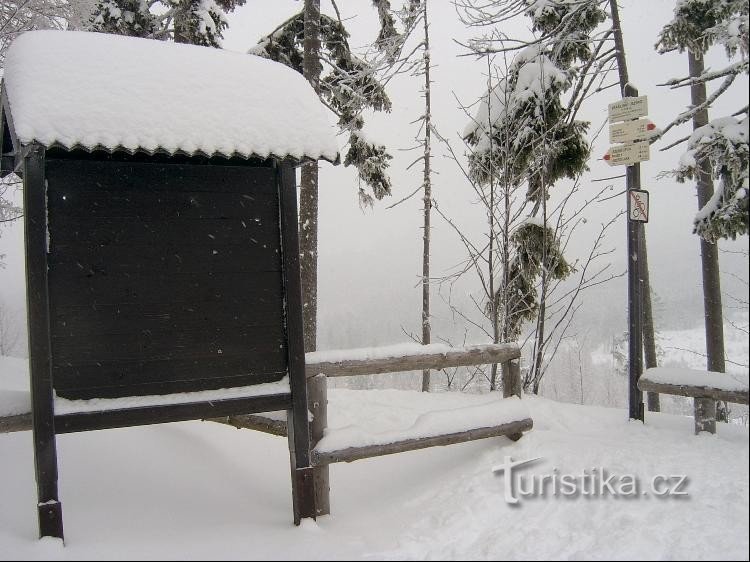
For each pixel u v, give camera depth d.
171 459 5.45
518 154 8.23
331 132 4.30
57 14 12.59
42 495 3.60
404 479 5.09
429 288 11.66
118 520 4.15
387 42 10.67
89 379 3.75
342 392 7.19
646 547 3.34
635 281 5.78
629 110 5.70
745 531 3.40
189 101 3.96
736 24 5.17
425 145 11.66
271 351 4.23
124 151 3.72
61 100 3.61
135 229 3.90
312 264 9.80
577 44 8.64
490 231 8.20
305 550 3.66
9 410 3.81
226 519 4.30
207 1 10.91
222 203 4.14
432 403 6.45
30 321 3.56
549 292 8.30
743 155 5.02
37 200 3.59
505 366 5.58
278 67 4.54
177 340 3.97
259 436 6.13
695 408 5.25
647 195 5.68
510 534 3.69
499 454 5.06
